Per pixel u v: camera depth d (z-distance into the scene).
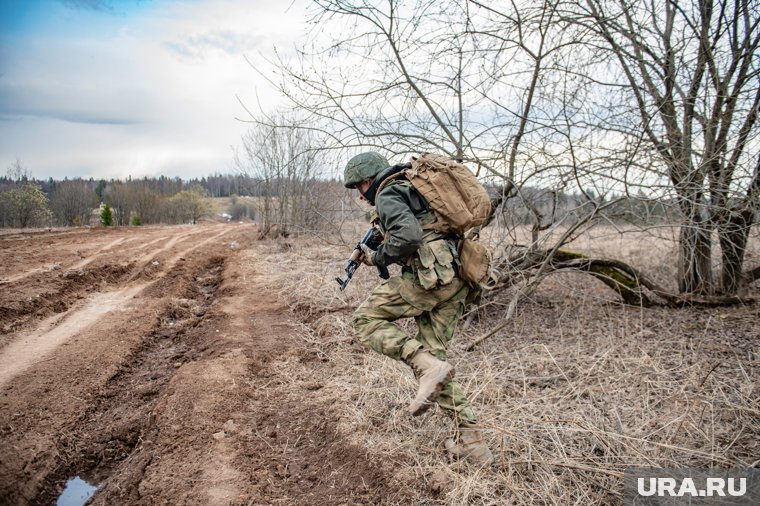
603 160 4.79
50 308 6.48
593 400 3.71
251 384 4.35
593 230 7.10
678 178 5.34
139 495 2.96
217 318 6.34
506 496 2.74
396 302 3.06
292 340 5.40
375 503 2.83
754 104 5.23
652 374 4.17
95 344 5.20
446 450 3.15
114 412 4.00
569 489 2.78
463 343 5.05
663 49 5.54
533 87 5.01
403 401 3.68
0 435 3.43
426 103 5.27
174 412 3.78
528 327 5.58
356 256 3.21
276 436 3.61
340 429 3.50
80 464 3.37
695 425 3.20
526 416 3.37
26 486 3.03
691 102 5.38
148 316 6.33
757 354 4.46
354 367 4.52
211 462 3.21
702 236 5.92
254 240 15.05
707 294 6.21
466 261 3.00
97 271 8.68
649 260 7.94
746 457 3.00
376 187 3.11
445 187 2.93
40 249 10.90
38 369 4.50
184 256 11.28
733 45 5.39
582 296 6.52
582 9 5.18
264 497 2.93
